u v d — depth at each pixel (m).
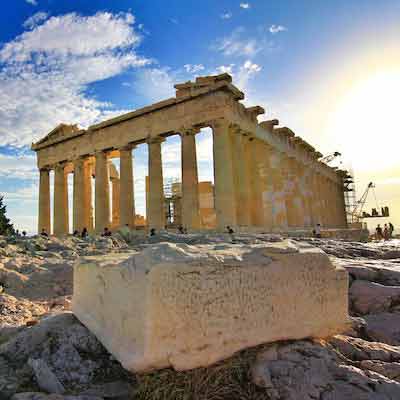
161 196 31.11
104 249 14.84
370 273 7.18
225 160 27.47
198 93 28.83
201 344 3.44
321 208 49.66
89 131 36.34
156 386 3.33
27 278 8.98
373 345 4.38
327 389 3.36
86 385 3.67
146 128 32.12
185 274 3.44
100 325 4.29
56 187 40.12
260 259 4.04
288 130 38.53
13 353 4.35
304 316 4.17
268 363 3.66
